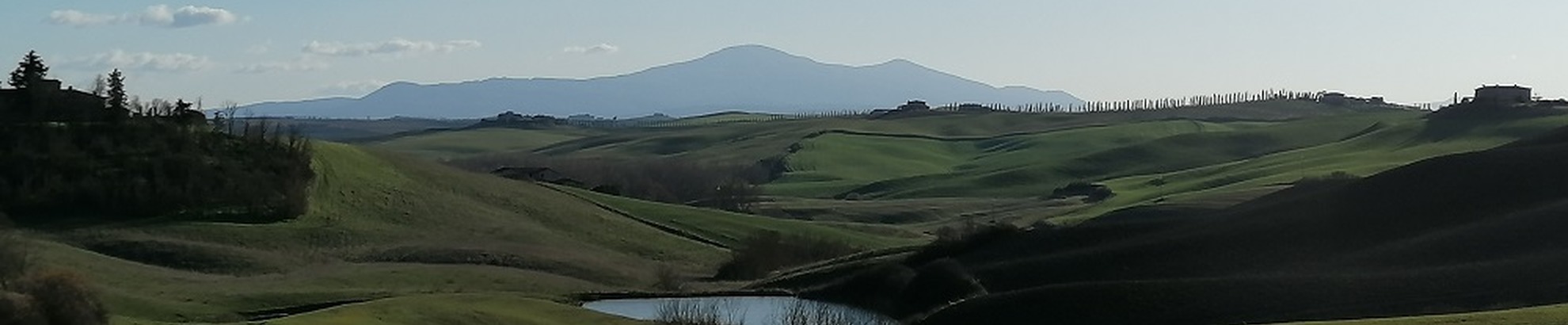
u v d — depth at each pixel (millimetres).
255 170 145375
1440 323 52750
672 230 164375
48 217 128875
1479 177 97812
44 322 63344
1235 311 75250
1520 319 51688
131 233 124312
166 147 145625
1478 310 69500
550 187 186500
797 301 95125
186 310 85062
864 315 96062
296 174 147000
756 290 108250
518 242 139875
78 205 132250
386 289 103125
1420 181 100375
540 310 84000
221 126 161875
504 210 158000
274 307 90688
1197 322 74688
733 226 170250
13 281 66562
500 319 78000
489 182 174625
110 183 135250
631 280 122875
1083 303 79250
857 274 106938
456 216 150250
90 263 106188
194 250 120062
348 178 155250
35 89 153000
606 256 138375
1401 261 84625
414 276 111500
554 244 141750
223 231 128625
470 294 90750
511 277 114438
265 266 117625
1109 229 106438
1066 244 103938
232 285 101812
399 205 149750
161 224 129250
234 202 136875
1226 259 92438
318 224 136875
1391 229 92938
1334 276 81750
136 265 111375
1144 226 106188
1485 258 82062
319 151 162000
